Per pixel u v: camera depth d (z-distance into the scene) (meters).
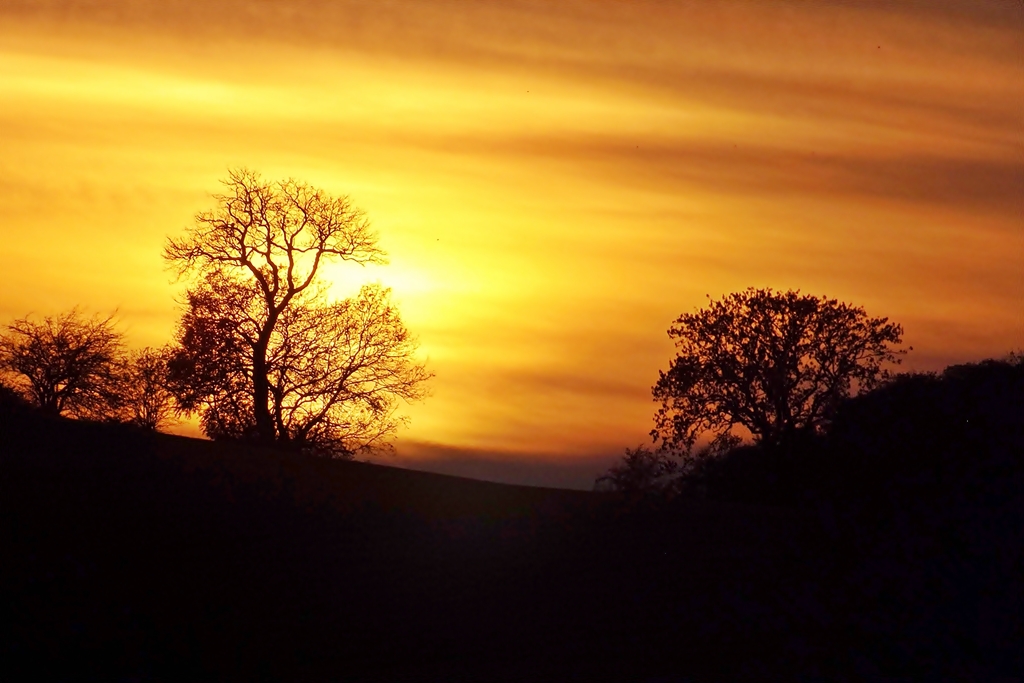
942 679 22.44
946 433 39.16
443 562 28.95
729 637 24.91
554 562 29.97
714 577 29.42
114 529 27.23
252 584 25.47
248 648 22.30
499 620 25.28
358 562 27.98
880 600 27.73
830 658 23.59
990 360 43.22
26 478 29.86
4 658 20.50
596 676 21.94
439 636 24.00
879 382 46.88
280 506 31.53
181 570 25.53
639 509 36.84
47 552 25.16
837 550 32.06
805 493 40.94
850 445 40.38
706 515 36.38
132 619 22.80
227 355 46.59
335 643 23.05
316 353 47.12
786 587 28.67
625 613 26.25
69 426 35.78
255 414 46.56
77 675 20.27
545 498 37.44
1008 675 22.75
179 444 36.81
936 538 32.62
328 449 46.69
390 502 33.88
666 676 22.05
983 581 29.09
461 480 39.16
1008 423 38.56
